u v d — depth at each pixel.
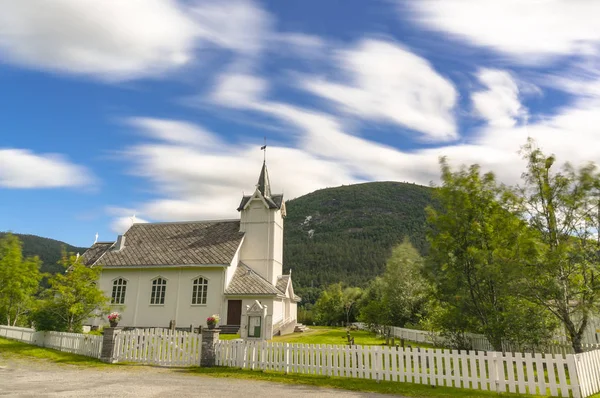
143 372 17.17
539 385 12.93
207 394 12.72
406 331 36.25
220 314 38.47
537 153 19.92
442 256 20.14
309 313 95.69
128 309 40.03
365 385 14.73
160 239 44.53
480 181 20.81
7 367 18.00
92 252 45.75
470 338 23.56
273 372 17.16
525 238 17.91
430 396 13.16
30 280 34.50
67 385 13.75
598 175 18.34
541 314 19.09
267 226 44.34
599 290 17.73
